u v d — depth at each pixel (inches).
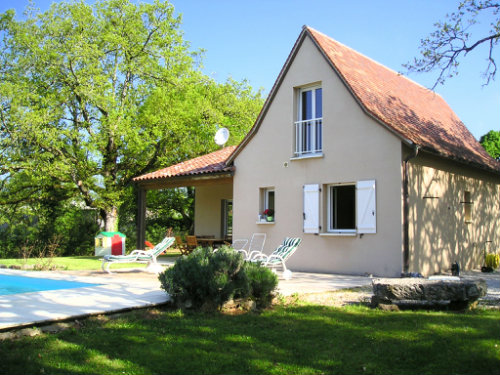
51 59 859.4
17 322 226.2
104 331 228.8
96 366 182.4
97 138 890.7
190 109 970.7
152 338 218.1
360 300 316.8
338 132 522.3
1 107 845.8
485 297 334.0
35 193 1016.2
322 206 530.9
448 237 553.9
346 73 536.4
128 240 1130.7
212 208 820.0
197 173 649.0
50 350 199.0
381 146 486.0
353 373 177.3
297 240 474.0
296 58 569.0
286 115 572.7
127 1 942.4
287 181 564.1
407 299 278.7
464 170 607.5
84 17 895.1
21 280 454.0
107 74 920.9
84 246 1089.4
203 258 283.1
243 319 254.5
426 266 504.1
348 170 510.3
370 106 504.1
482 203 657.6
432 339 209.6
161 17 993.5
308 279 450.6
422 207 502.9
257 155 598.2
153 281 407.5
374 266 482.3
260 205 592.4
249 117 1166.3
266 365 184.9
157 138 974.4
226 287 270.1
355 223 509.4
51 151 895.7
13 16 885.8
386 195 478.6
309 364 186.2
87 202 973.2
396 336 216.8
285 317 259.4
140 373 176.6
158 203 1155.9
